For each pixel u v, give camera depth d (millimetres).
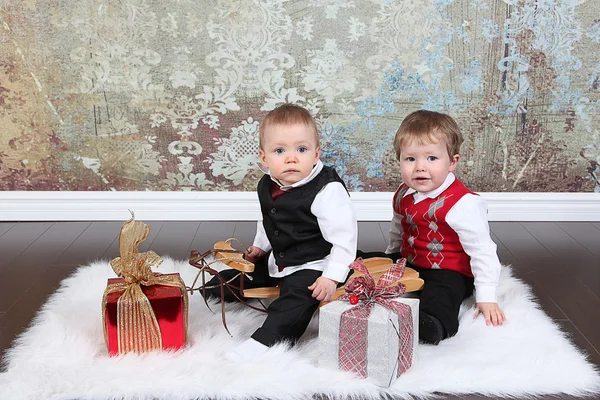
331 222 1587
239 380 1342
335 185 1629
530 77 2654
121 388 1316
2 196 2721
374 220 2779
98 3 2553
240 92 2650
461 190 1789
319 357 1419
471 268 1751
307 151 1601
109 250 2357
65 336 1537
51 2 2549
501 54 2631
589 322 1722
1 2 2543
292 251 1664
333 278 1551
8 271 2129
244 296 1633
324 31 2600
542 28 2609
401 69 2639
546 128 2707
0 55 2590
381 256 1971
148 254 1542
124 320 1444
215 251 1613
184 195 2746
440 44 2617
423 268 1851
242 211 2758
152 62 2613
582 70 2652
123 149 2703
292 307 1540
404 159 1805
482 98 2668
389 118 2689
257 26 2588
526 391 1329
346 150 2721
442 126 1763
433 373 1385
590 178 2766
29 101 2641
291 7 2574
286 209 1628
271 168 1617
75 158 2709
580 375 1373
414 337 1435
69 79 2623
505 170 2750
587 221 2777
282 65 2627
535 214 2773
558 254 2326
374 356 1349
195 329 1596
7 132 2670
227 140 2705
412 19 2594
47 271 2129
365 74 2641
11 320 1723
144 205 2750
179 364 1405
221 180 2750
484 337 1562
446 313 1580
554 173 2756
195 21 2580
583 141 2725
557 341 1541
